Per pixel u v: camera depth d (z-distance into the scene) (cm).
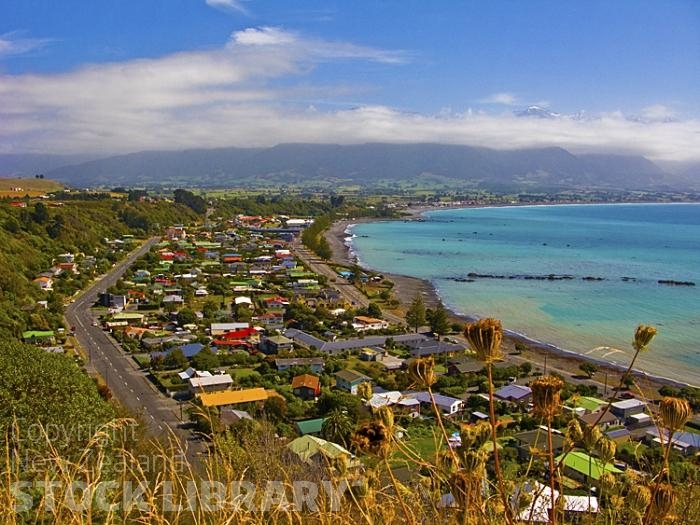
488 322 128
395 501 166
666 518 138
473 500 143
